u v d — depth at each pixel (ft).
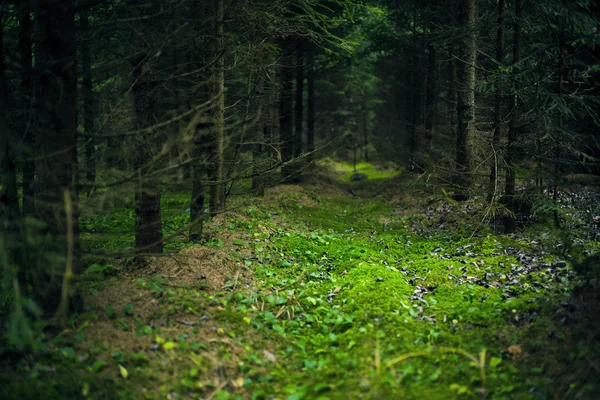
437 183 36.76
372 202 51.29
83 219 33.14
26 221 13.12
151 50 16.63
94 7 21.18
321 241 31.53
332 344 17.61
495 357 15.57
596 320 15.87
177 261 22.03
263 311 19.92
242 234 29.94
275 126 51.03
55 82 15.80
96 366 14.17
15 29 20.80
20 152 17.62
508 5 34.83
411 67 63.21
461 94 38.47
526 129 29.81
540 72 27.91
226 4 22.56
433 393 13.96
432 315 19.56
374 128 108.37
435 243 31.24
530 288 20.61
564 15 26.48
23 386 13.12
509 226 30.27
